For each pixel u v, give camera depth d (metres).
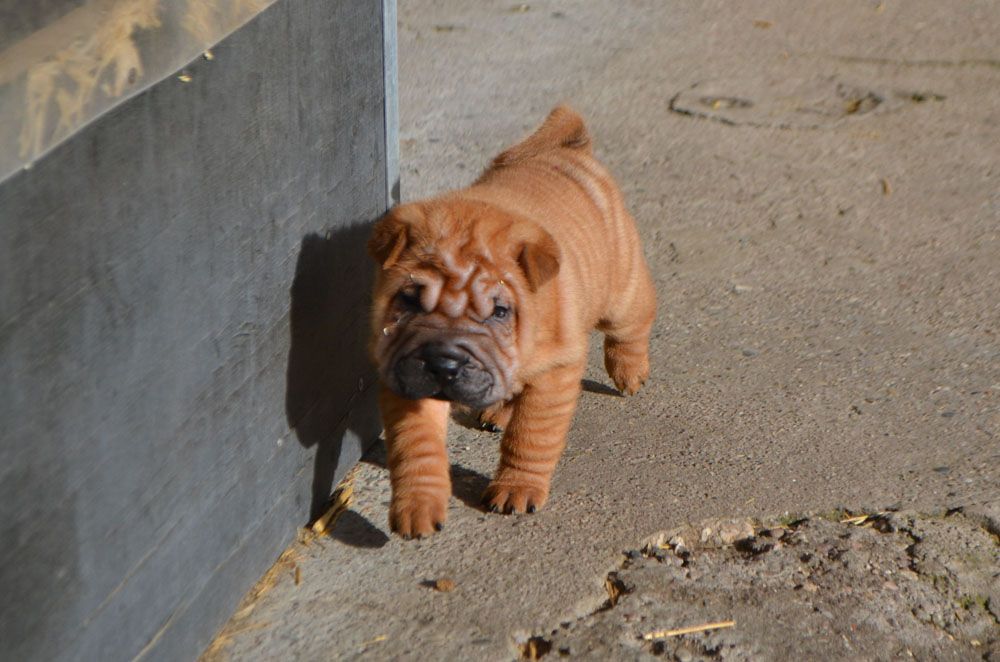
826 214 2.44
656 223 2.42
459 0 3.75
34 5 1.43
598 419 1.98
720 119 2.82
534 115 2.85
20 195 1.43
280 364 1.73
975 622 1.73
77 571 1.51
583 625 1.71
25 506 1.46
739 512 1.83
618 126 2.79
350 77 1.80
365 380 1.90
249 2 1.62
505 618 1.71
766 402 2.02
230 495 1.68
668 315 2.20
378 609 1.72
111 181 1.50
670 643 1.69
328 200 1.78
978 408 2.00
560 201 1.88
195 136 1.58
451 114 2.86
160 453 1.58
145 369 1.55
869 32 3.41
